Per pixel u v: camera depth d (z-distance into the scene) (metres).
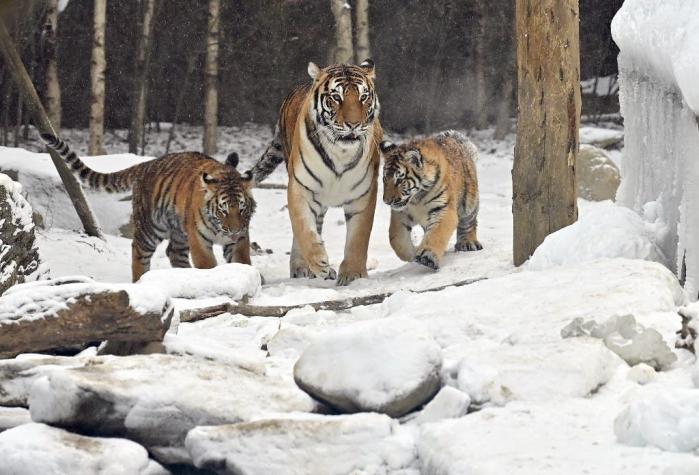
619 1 38.31
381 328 6.91
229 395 6.78
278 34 37.97
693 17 8.86
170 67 38.25
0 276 11.71
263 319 10.62
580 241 10.94
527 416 5.99
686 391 5.59
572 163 13.23
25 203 12.71
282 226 23.55
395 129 38.47
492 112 38.09
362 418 6.18
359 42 32.72
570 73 13.09
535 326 8.02
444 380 6.91
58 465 6.21
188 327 10.40
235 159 17.05
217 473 6.30
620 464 5.12
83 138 36.81
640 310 8.16
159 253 20.36
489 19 37.56
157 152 35.81
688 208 9.38
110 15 37.53
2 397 7.39
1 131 36.06
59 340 7.87
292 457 6.06
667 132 10.48
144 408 6.61
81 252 19.08
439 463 5.50
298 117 15.30
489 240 17.84
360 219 15.13
